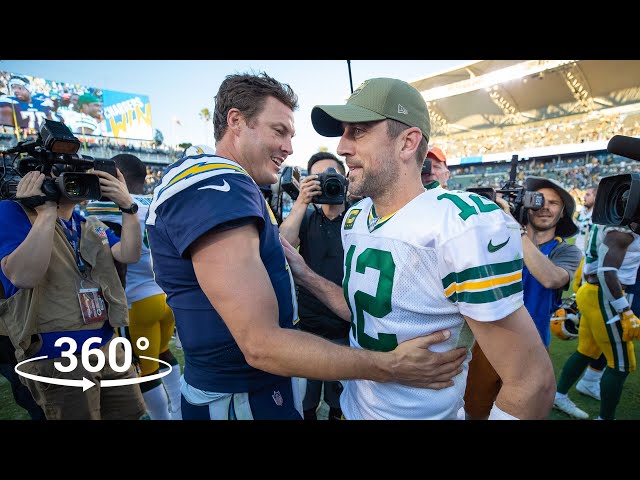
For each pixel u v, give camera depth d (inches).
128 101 971.3
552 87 985.5
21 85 807.7
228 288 32.4
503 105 1101.7
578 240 372.5
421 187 42.4
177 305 39.7
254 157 45.4
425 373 38.0
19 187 56.7
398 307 38.6
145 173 111.2
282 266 42.6
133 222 75.0
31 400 75.0
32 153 60.6
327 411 105.1
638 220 43.9
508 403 34.0
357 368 34.5
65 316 62.1
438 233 35.5
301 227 88.7
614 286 87.5
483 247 33.3
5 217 58.8
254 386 41.4
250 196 35.8
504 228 34.4
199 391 41.4
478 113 1175.6
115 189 71.8
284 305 42.4
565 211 83.2
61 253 63.6
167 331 101.5
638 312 129.3
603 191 51.1
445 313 37.9
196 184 34.8
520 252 35.0
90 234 69.6
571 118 1018.1
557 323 133.0
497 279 32.9
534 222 84.9
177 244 34.7
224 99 45.1
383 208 42.3
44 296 60.7
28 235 56.1
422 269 37.0
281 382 44.5
